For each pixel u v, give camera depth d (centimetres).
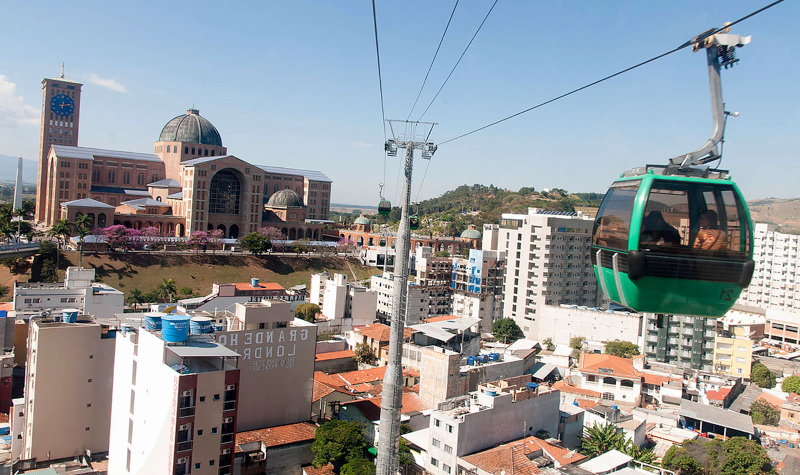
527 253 17575
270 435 8569
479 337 14412
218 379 6519
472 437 7481
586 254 18150
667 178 2147
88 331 8206
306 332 9344
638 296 2152
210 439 6494
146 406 6906
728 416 10494
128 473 7219
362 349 13275
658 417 10656
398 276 4253
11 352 11456
